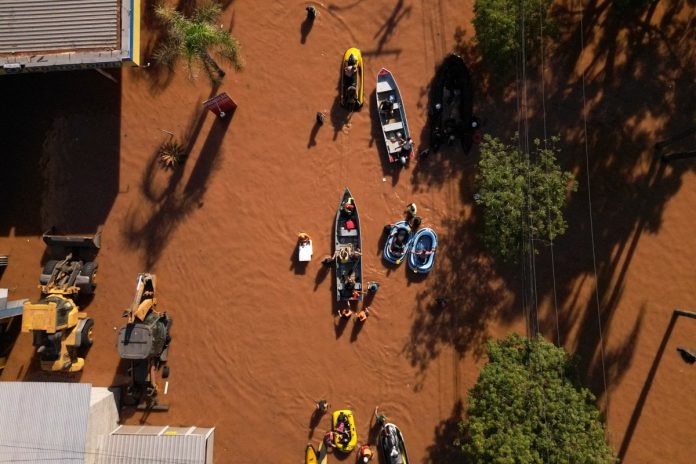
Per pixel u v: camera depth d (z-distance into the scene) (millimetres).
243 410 20828
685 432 20172
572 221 21344
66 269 20438
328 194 21797
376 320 21188
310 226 21672
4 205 21672
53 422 17547
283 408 20828
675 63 21938
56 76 22281
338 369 21000
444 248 21406
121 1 19062
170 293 21344
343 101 21859
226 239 21656
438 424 20562
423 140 21859
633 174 21516
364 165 21875
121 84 22234
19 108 22141
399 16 22406
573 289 21047
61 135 22000
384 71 21781
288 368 21031
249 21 22547
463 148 21672
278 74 22297
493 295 21156
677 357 20547
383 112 21672
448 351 20906
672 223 21219
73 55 18922
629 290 20984
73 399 17719
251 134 22047
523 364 18062
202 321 21250
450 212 21578
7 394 17719
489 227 19172
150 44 22422
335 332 21156
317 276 21391
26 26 19000
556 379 17250
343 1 22469
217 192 21859
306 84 22219
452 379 20766
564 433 16266
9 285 21172
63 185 21766
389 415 20672
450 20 22312
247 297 21391
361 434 20562
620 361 20656
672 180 21406
